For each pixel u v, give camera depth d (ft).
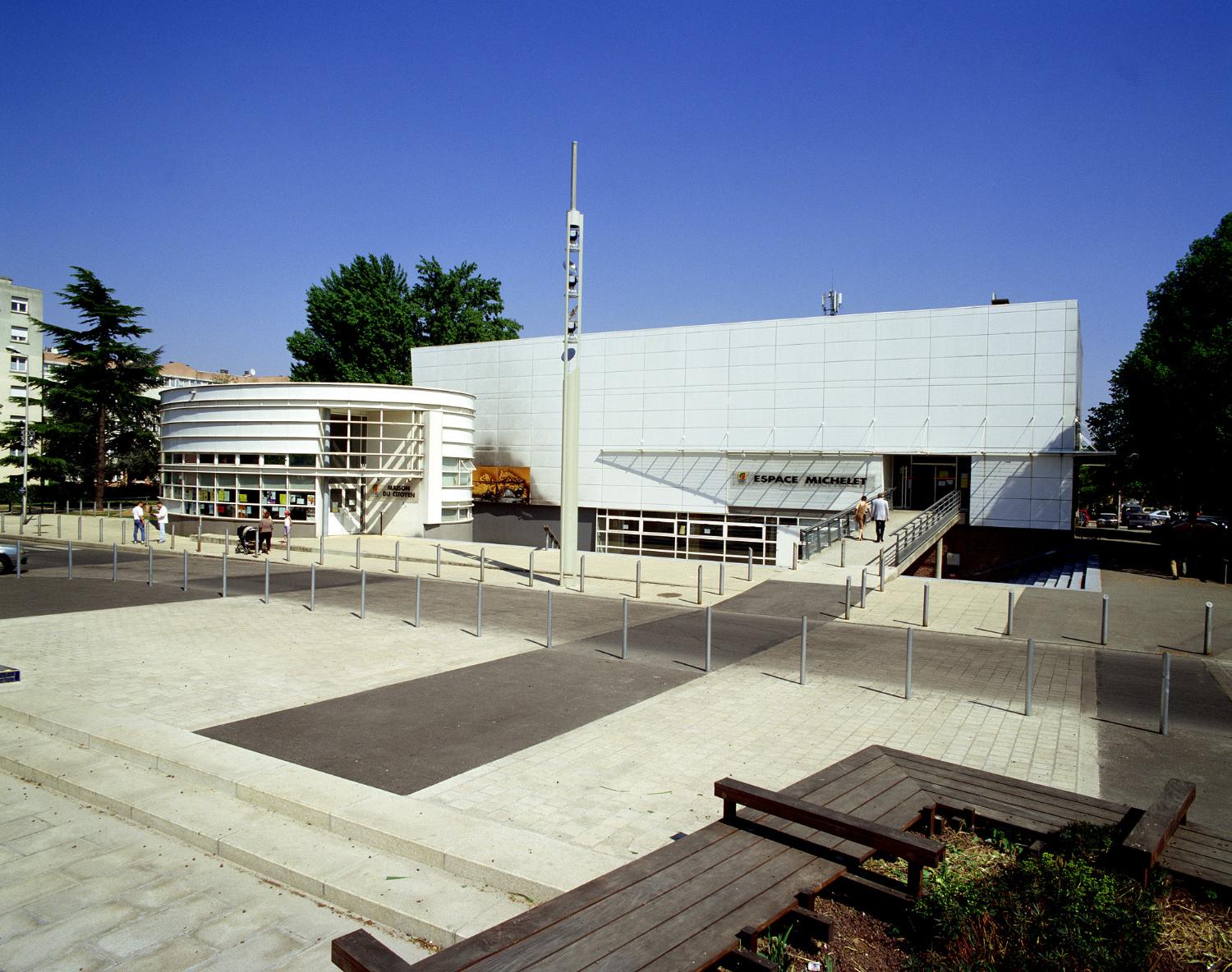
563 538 74.08
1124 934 14.07
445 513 122.72
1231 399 88.58
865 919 16.66
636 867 16.37
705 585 72.74
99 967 15.89
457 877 19.22
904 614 58.44
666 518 132.05
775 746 29.68
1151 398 98.73
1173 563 80.89
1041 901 15.25
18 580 73.56
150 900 18.62
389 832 20.65
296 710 33.86
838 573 77.87
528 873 18.47
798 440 122.11
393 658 43.91
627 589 70.69
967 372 111.14
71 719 29.91
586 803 24.17
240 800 23.75
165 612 57.62
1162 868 16.56
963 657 45.57
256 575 77.41
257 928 17.48
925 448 113.39
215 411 117.50
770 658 44.98
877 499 92.84
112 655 43.73
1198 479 97.86
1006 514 108.78
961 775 22.18
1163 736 31.58
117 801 23.54
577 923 13.97
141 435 199.93
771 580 74.69
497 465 148.97
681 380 130.62
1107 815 19.51
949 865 18.17
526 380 146.41
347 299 201.46
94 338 189.06
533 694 36.86
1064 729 32.37
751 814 19.26
